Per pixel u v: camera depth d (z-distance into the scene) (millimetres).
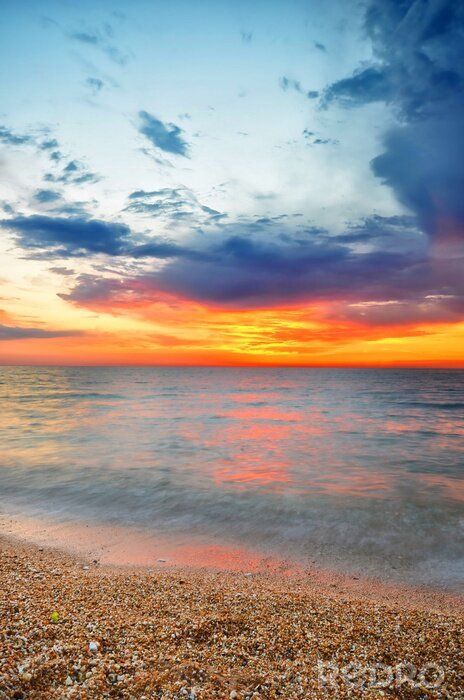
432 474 18016
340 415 40938
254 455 21750
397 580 8836
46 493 14836
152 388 88750
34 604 6688
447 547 10547
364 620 6766
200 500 14164
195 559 9734
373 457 21516
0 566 8672
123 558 9680
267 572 9102
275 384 114250
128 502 13930
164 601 7266
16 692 4328
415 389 90188
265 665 5301
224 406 49719
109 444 24312
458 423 35156
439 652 5746
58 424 32406
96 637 5633
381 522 12211
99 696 4402
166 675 4883
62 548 10172
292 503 13875
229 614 6770
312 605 7359
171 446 23906
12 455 21094
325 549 10398
